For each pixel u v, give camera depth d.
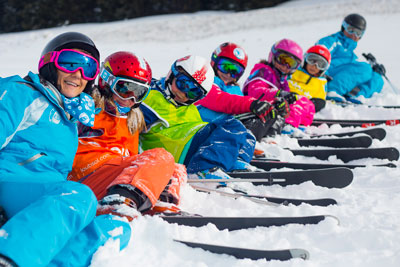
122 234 2.20
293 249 2.24
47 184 2.07
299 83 6.28
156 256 2.22
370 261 2.28
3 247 1.72
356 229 2.68
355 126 5.92
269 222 2.74
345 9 23.31
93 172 2.88
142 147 3.75
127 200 2.49
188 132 3.75
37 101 2.23
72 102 2.36
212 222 2.71
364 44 14.45
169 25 22.55
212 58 4.99
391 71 10.20
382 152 4.50
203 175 3.47
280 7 26.81
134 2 27.45
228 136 3.58
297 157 4.63
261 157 4.41
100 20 27.38
